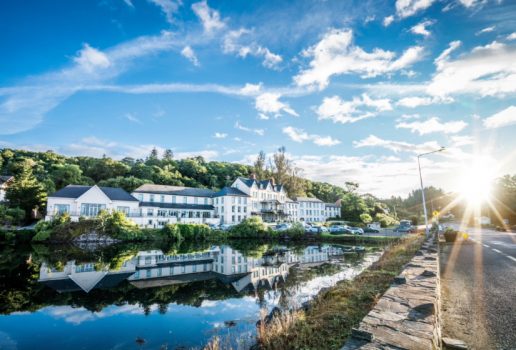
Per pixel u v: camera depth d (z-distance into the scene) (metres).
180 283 15.63
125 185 73.69
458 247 21.56
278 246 36.12
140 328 9.43
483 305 7.79
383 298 6.16
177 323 9.81
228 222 63.19
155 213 55.94
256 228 47.53
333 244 38.00
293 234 45.16
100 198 48.72
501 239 28.55
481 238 30.03
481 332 6.06
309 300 10.46
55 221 38.62
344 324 6.36
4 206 45.47
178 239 42.69
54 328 9.52
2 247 32.12
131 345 8.27
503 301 8.08
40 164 83.44
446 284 10.19
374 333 4.41
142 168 86.19
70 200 46.12
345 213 83.00
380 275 11.08
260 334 7.13
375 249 30.00
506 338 5.73
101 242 38.78
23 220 48.31
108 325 9.72
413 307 5.54
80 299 12.70
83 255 27.05
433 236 26.95
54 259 24.33
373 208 87.00
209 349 7.00
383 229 59.69
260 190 72.12
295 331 6.45
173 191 61.75
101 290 14.19
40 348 8.17
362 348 3.96
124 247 34.47
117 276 17.42
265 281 15.86
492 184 73.06
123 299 12.69
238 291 13.89
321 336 5.91
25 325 9.78
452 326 6.43
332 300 8.63
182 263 22.44
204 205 65.50
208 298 12.77
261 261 23.30
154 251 30.88
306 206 88.62
